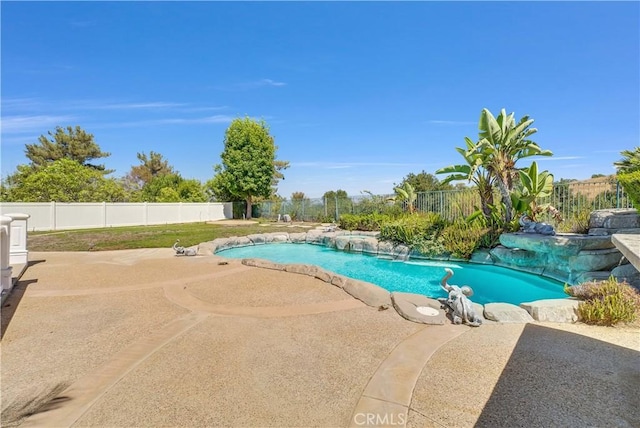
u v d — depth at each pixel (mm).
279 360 3209
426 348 3461
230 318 4516
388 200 17109
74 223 18688
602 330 3949
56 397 2557
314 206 23984
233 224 22891
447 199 13352
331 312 4773
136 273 7465
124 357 3287
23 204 16844
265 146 27516
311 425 2199
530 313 4465
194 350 3457
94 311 4820
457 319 4246
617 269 6387
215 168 29031
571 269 7230
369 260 11273
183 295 5695
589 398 2473
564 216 9656
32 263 8625
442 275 8820
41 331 4020
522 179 9281
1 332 3986
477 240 9750
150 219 22375
